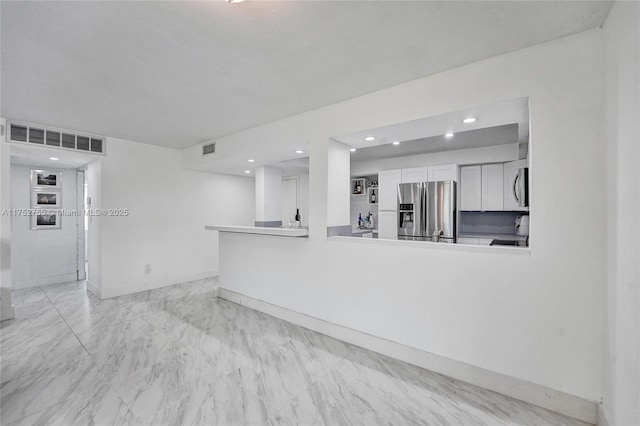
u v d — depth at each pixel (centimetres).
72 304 377
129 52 186
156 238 457
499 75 191
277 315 330
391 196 510
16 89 241
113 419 167
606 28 153
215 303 382
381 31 166
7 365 227
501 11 148
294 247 312
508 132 366
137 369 220
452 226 429
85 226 526
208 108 289
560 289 172
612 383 144
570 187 169
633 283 121
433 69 210
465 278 206
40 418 167
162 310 354
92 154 389
